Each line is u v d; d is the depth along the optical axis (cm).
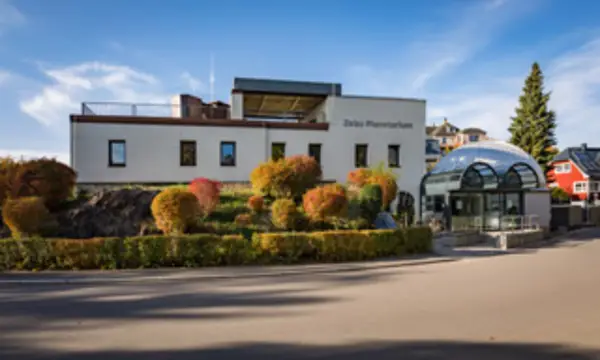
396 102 2550
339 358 494
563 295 859
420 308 746
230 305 790
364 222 1684
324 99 2730
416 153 2572
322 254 1416
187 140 2270
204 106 2534
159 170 2230
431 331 601
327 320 667
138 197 1572
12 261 1227
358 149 2500
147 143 2222
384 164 2503
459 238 2120
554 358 493
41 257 1232
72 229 1441
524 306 757
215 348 534
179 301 834
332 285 1016
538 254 1736
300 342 555
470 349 523
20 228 1325
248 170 2338
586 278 1088
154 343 556
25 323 662
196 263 1296
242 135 2341
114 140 2188
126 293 928
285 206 1555
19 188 1479
